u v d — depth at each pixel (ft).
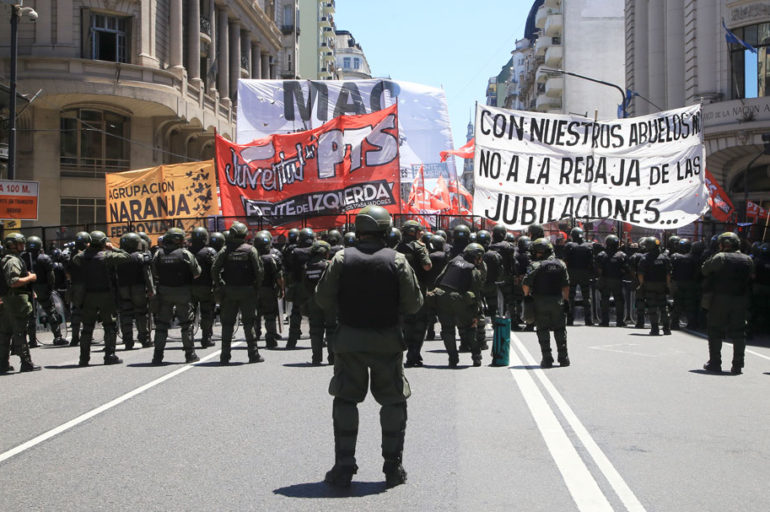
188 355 38.60
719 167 104.73
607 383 31.42
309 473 18.66
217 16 154.51
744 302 34.50
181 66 127.54
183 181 63.16
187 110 127.95
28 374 35.29
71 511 15.90
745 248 62.28
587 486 17.42
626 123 61.11
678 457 19.94
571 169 60.85
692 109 60.13
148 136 125.08
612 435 22.33
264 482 17.90
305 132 59.31
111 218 63.62
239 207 59.82
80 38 112.78
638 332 54.03
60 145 116.26
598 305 62.18
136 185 63.57
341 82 75.20
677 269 57.21
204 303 46.14
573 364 37.06
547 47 238.27
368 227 18.48
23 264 36.27
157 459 19.95
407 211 75.41
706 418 24.68
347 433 17.69
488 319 56.29
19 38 110.01
